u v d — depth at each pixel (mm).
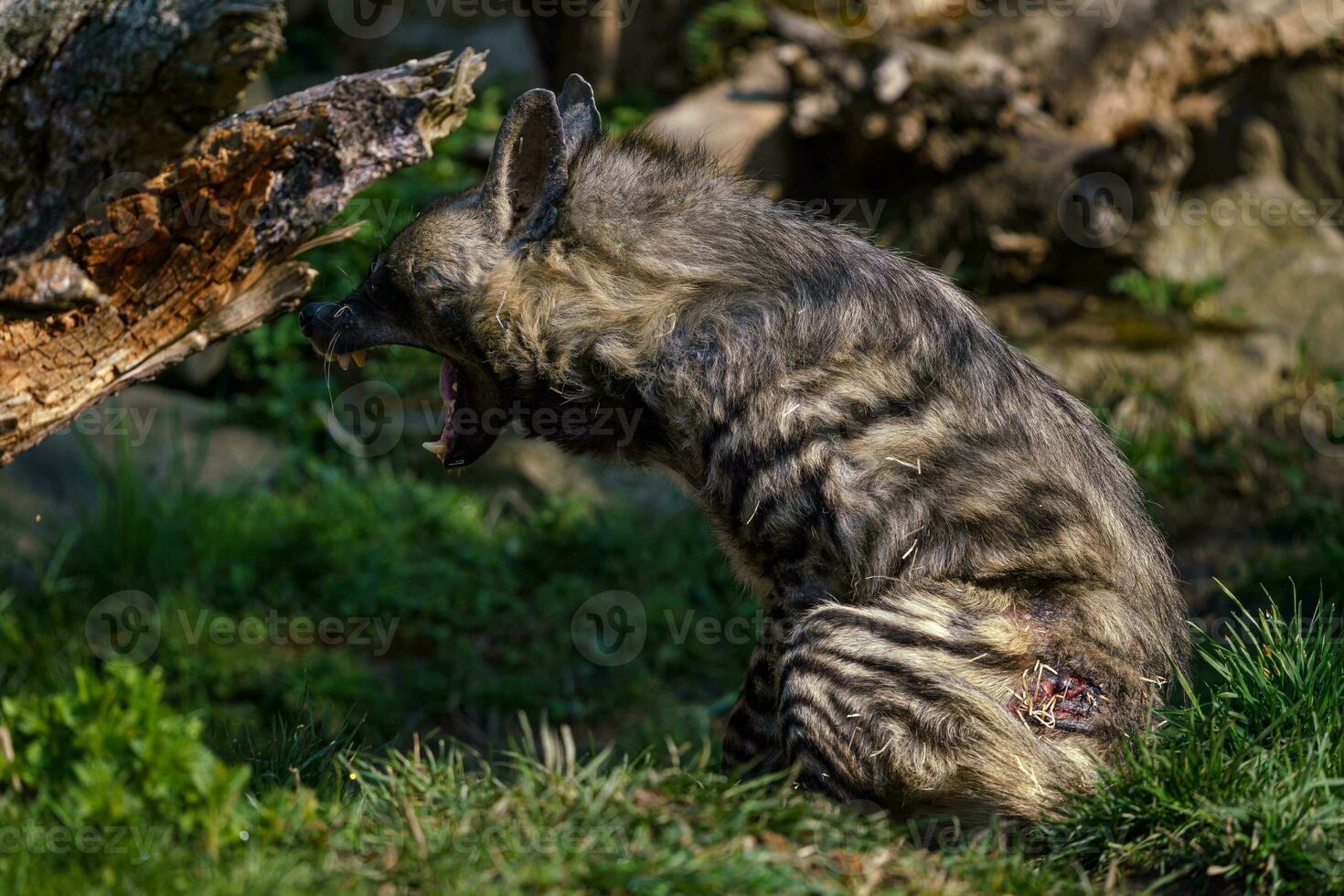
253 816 3566
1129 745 4160
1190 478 9609
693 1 13336
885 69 10836
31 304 3426
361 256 9609
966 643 4211
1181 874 3762
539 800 3779
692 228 4648
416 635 8438
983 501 4387
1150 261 11430
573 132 4832
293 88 13391
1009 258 11258
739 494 4492
